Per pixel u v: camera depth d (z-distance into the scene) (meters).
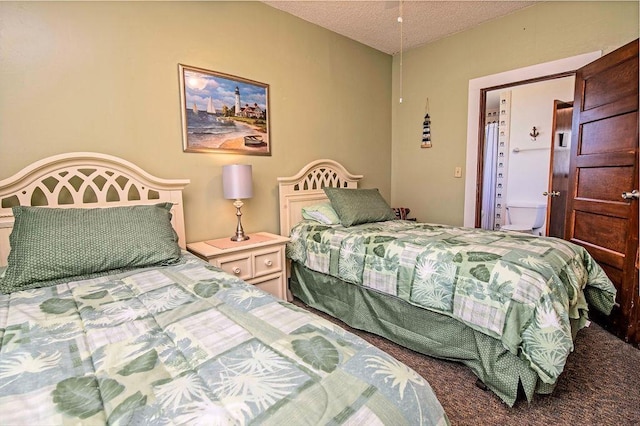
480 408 1.49
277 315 1.03
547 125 4.43
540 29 2.76
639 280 1.95
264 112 2.73
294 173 3.00
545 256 1.61
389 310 2.01
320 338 0.88
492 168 4.88
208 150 2.43
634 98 2.02
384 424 0.61
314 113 3.11
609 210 2.22
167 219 1.81
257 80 2.67
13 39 1.68
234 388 0.67
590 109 2.42
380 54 3.71
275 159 2.85
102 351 0.82
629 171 2.06
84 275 1.43
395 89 3.87
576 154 2.57
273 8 2.74
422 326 1.85
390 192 4.01
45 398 0.64
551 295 1.37
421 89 3.63
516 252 1.65
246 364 0.75
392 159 3.98
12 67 1.68
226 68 2.48
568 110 4.20
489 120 5.09
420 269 1.79
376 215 2.79
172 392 0.66
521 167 4.70
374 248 2.06
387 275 1.95
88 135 1.92
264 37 2.69
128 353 0.81
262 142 2.74
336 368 0.74
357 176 3.46
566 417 1.43
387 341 2.06
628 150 2.07
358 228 2.48
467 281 1.59
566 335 1.33
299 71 2.96
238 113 2.57
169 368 0.75
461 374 1.72
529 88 4.53
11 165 1.71
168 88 2.22
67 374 0.72
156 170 2.20
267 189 2.82
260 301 1.15
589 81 2.43
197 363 0.76
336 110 3.31
